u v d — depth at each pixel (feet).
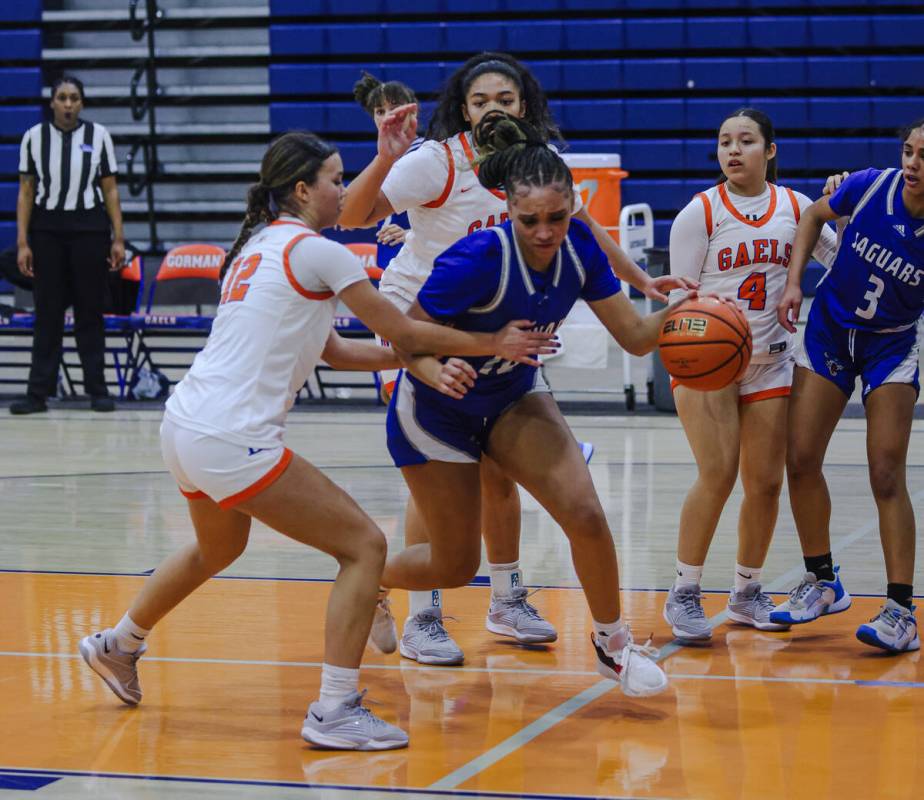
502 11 73.61
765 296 21.66
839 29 72.18
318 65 73.51
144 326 51.19
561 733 16.90
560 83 73.36
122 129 74.28
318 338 16.85
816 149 72.33
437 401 18.04
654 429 45.47
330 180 17.15
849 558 27.07
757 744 16.37
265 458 16.25
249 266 16.76
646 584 24.95
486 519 21.42
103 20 74.74
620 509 31.96
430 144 19.86
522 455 17.66
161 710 17.88
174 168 74.23
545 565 26.84
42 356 49.96
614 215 52.90
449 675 19.79
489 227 19.10
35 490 34.86
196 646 20.99
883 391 20.95
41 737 16.74
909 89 72.28
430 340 16.66
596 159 52.39
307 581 25.40
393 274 21.02
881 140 72.02
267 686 18.94
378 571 16.60
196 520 17.16
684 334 17.65
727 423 21.33
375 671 20.06
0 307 52.60
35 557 27.17
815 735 16.69
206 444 16.19
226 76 74.64
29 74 74.08
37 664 19.98
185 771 15.46
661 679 17.60
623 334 18.20
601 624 17.89
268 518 16.48
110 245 50.49
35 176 48.52
